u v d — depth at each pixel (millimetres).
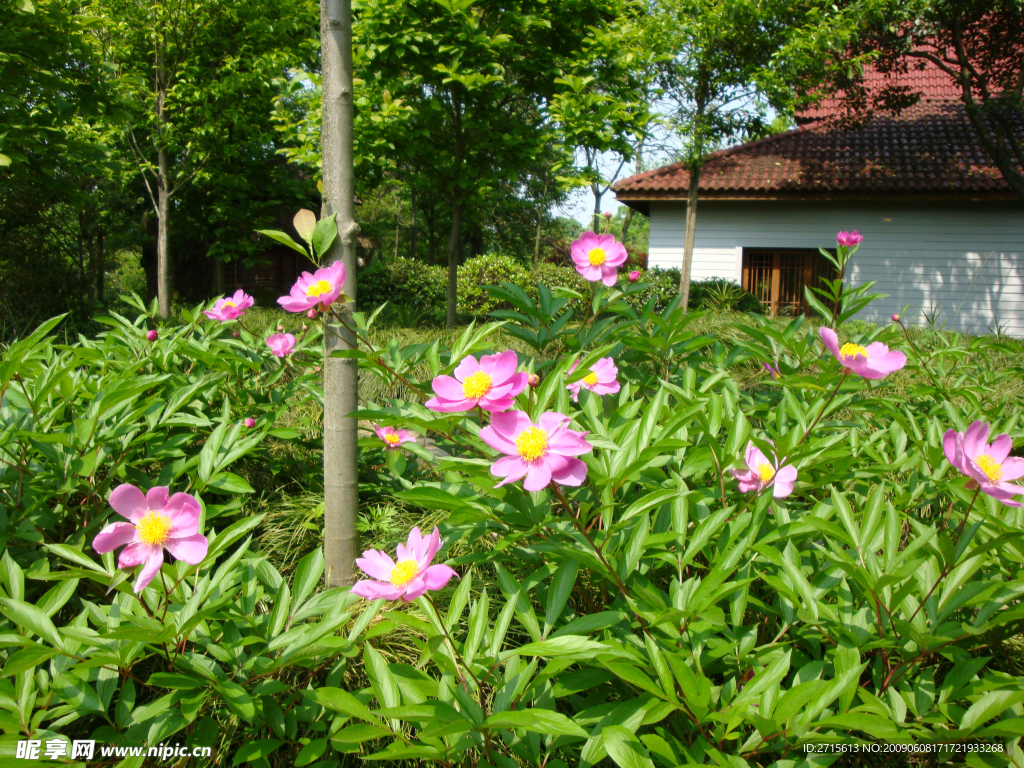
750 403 2820
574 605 1897
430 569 1198
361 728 1143
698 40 11273
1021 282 13695
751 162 15281
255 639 1410
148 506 1291
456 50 6754
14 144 5887
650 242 15539
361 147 7555
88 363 2615
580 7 7629
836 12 11477
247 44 10352
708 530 1536
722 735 1229
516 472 1315
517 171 8594
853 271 14547
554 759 1357
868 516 1489
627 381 2666
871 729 1081
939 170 13852
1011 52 12273
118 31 9711
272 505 2670
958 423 2207
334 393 1959
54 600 1446
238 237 12844
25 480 1983
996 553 1536
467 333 1974
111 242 12852
